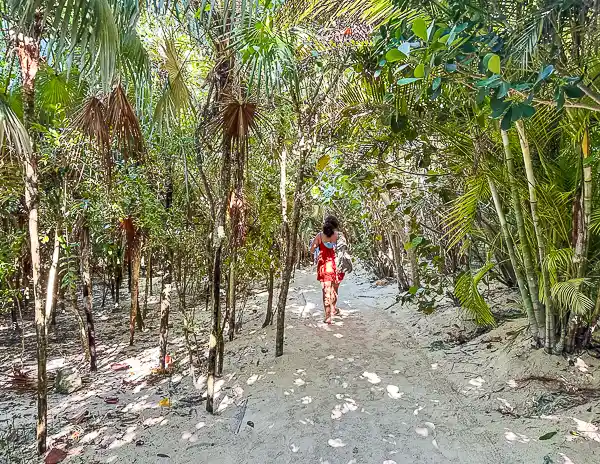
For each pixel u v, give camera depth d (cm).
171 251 409
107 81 220
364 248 802
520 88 156
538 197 299
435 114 322
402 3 233
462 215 328
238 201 350
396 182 455
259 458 252
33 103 261
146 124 366
